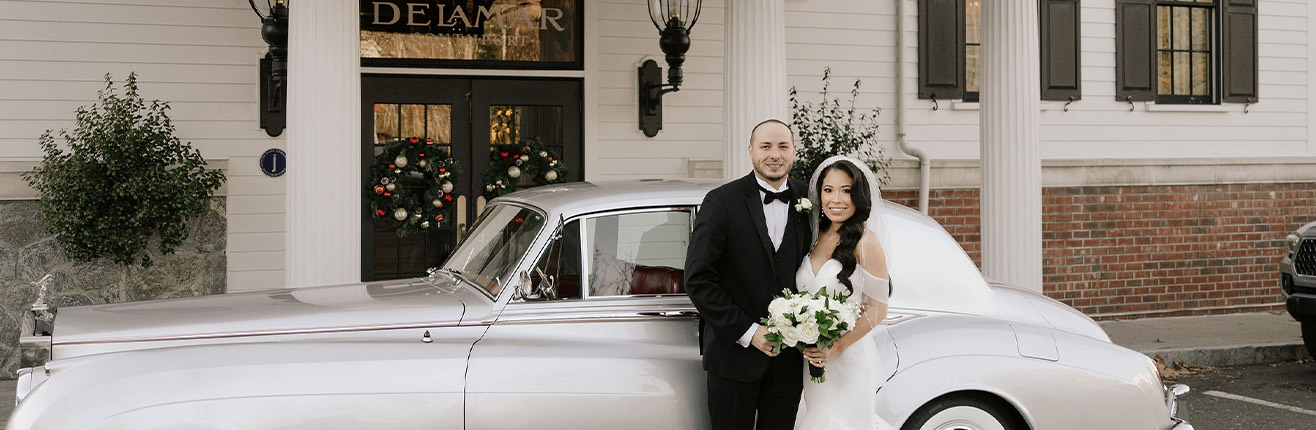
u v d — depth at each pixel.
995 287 5.03
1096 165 10.77
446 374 4.07
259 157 8.96
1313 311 8.29
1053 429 4.50
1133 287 10.98
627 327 4.32
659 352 4.28
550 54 9.70
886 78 10.45
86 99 8.62
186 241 8.77
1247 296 11.41
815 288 4.05
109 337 4.11
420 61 9.40
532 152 9.52
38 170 8.20
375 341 4.18
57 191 7.91
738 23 7.54
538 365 4.13
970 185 10.54
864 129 10.37
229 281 8.90
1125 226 10.94
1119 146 11.05
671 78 9.06
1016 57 8.16
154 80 8.76
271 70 8.94
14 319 8.42
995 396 4.54
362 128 9.30
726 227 4.03
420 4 9.40
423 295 4.57
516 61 9.62
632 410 4.19
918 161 10.37
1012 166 8.15
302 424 3.92
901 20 10.38
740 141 7.52
